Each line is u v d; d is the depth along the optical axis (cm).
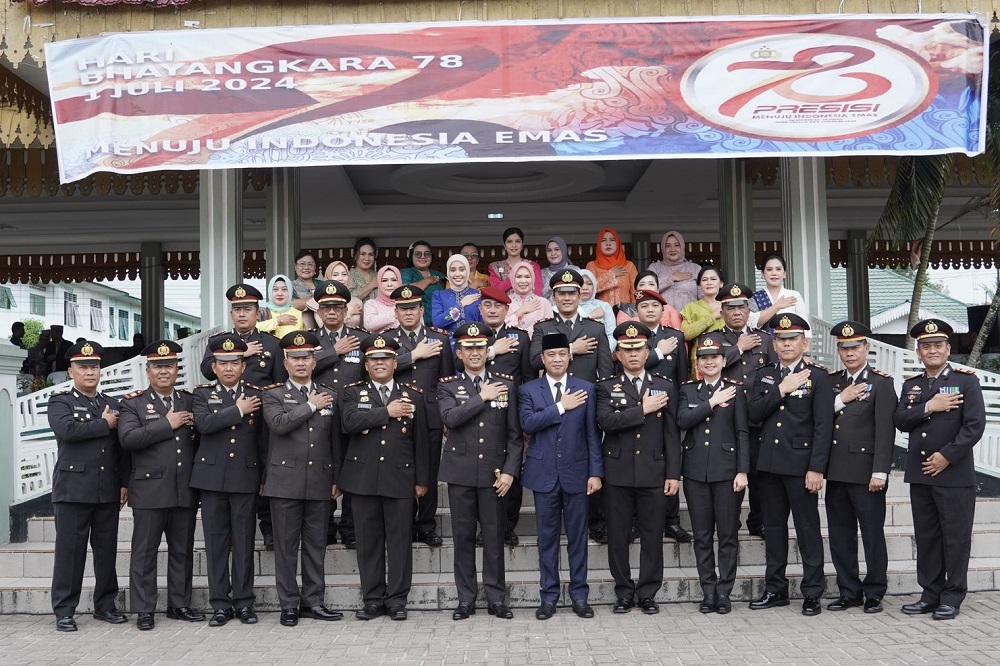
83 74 784
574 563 625
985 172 1097
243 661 522
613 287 909
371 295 916
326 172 1254
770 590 637
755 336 723
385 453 620
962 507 596
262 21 797
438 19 796
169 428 620
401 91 782
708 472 630
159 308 1717
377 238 1680
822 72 782
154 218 1549
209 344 641
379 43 784
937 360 611
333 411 639
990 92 923
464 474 622
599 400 637
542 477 624
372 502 624
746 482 654
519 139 780
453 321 799
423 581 659
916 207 1038
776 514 636
